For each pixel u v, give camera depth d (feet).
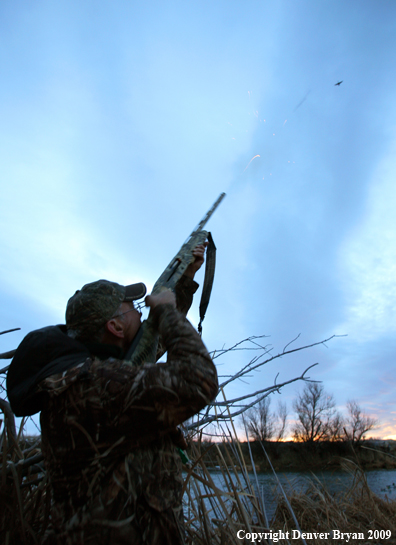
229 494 6.34
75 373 3.58
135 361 3.99
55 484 3.52
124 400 3.35
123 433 3.38
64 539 3.28
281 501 10.98
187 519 6.57
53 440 3.56
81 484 3.36
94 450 3.39
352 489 12.89
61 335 4.01
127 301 4.83
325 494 12.24
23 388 3.70
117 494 3.27
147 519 3.30
